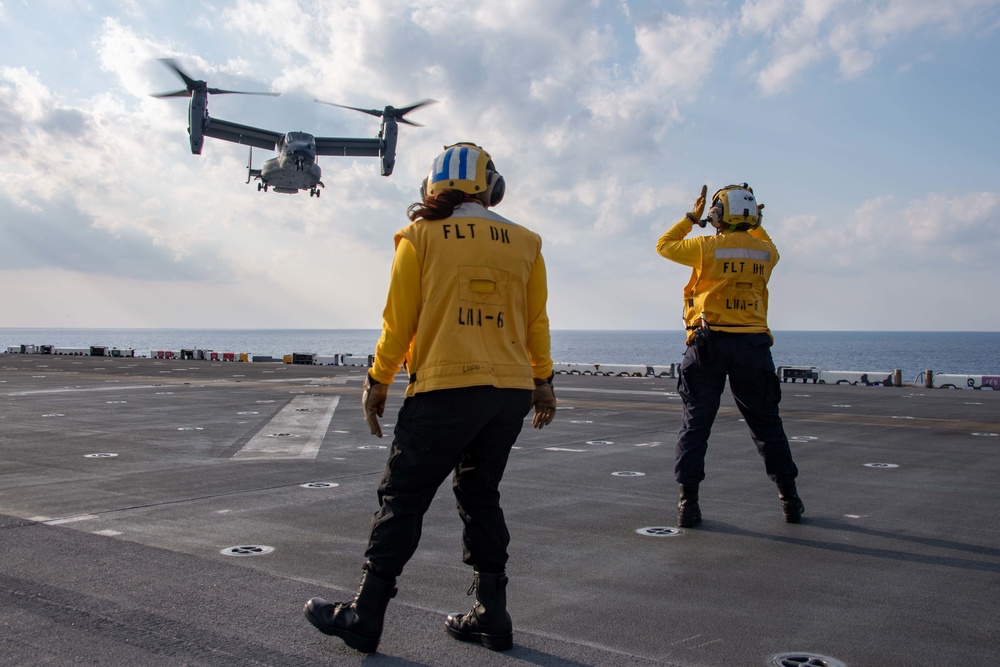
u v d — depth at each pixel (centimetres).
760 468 733
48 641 282
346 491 607
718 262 494
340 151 3741
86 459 770
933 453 836
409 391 286
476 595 289
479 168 299
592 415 1270
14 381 2016
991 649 287
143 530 468
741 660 275
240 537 454
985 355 14600
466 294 281
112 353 4475
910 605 338
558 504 563
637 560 411
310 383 2073
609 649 284
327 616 283
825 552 429
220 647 279
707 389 496
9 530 462
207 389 1802
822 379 2506
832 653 282
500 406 282
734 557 418
